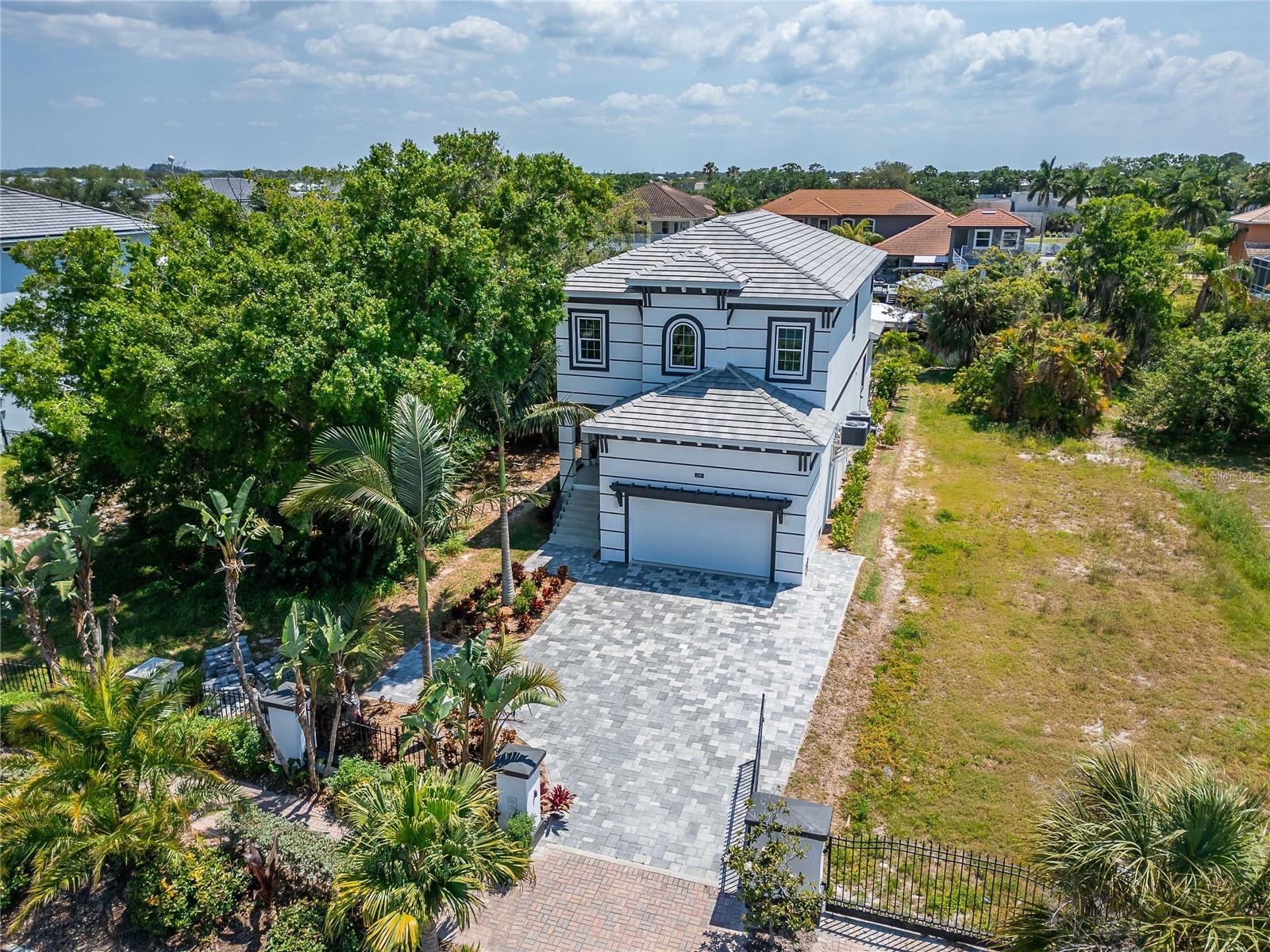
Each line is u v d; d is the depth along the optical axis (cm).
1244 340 3475
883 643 2150
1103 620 2214
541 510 2928
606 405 2839
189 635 2220
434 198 2578
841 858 1463
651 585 2434
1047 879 1109
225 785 1444
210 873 1380
